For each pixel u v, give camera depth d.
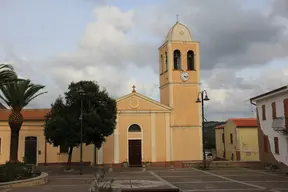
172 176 28.17
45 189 19.98
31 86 26.84
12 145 25.73
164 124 40.66
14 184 20.80
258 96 35.62
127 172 31.89
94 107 32.19
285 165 30.88
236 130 47.12
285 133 30.59
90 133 30.80
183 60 41.88
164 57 43.44
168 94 41.62
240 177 27.14
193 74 41.91
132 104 40.34
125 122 39.91
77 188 20.50
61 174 29.11
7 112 38.47
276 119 31.39
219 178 26.52
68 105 31.81
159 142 40.25
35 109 40.09
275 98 32.59
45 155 36.78
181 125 40.91
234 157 48.09
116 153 39.06
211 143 66.94
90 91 32.12
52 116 31.52
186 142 40.72
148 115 40.53
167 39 43.25
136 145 39.88
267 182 23.89
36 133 36.91
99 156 38.44
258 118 37.25
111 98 33.41
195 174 29.66
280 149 31.81
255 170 32.88
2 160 35.94
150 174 29.94
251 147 46.66
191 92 41.62
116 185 22.31
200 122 41.28
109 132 32.31
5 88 25.84
